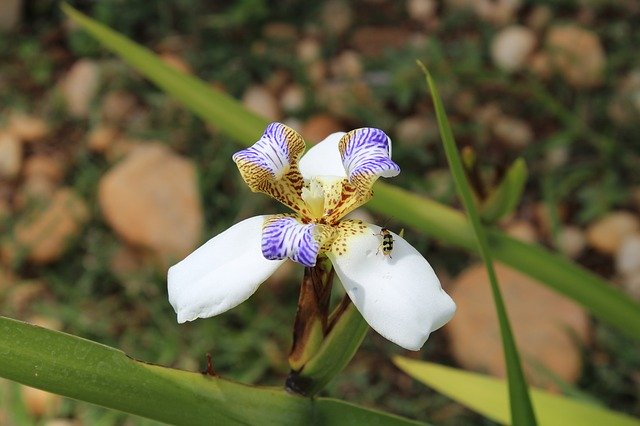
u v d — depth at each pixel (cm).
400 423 34
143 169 78
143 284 73
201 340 70
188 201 77
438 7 94
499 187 44
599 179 79
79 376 33
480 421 65
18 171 84
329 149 37
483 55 88
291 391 34
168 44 92
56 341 33
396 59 87
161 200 76
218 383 33
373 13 94
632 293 73
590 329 69
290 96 86
